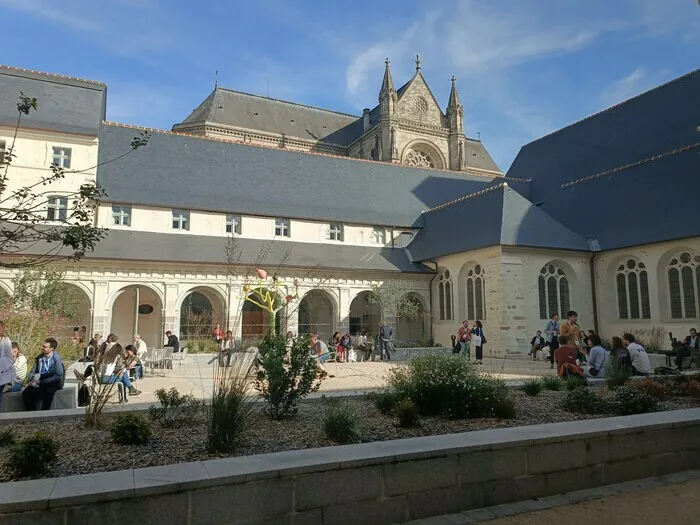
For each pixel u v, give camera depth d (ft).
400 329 103.71
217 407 21.29
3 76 92.89
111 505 13.75
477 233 90.84
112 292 81.66
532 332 83.10
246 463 15.99
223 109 185.88
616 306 87.30
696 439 22.45
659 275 80.23
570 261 88.38
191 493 14.47
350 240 107.65
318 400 32.01
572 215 102.12
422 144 192.24
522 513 17.54
